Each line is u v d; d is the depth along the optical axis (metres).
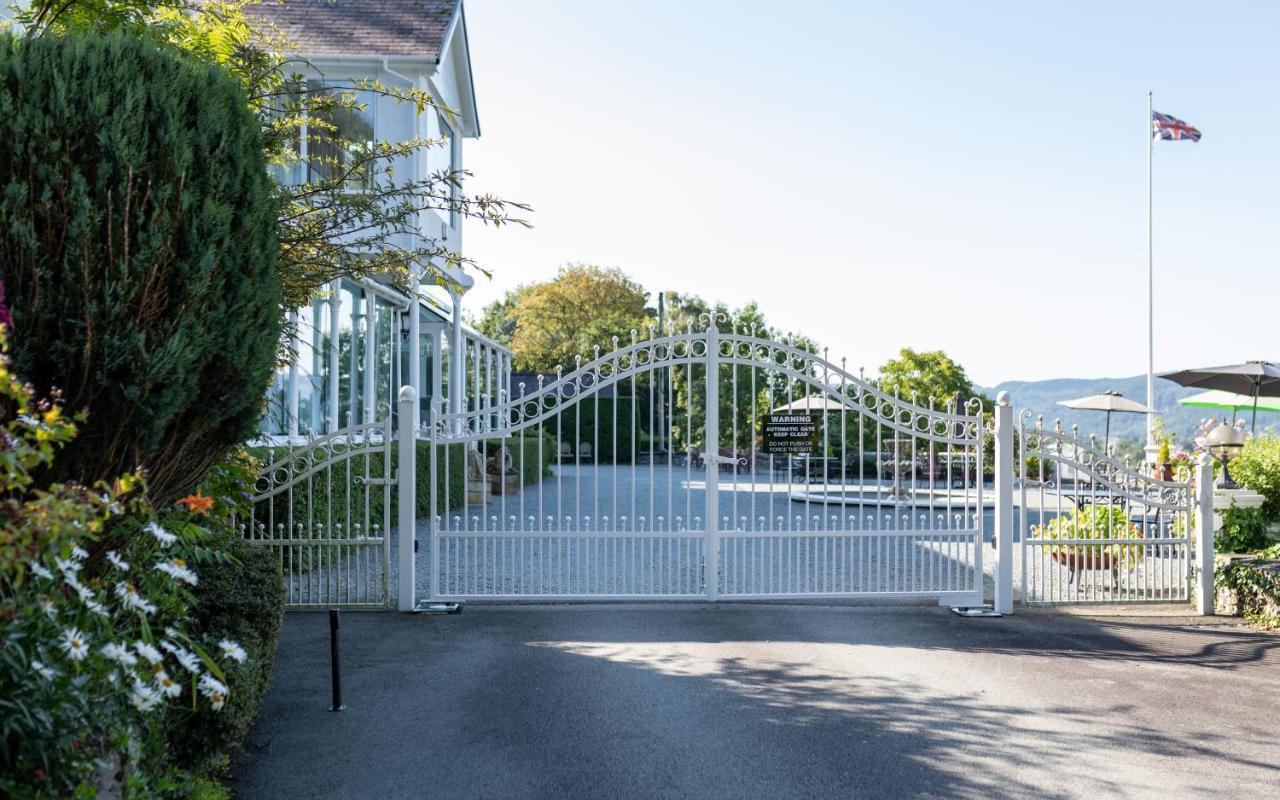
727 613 9.23
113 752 3.74
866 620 9.02
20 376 4.17
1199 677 7.21
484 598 9.54
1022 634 8.55
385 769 5.32
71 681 3.24
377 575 11.41
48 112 4.31
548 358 57.28
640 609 9.38
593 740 5.76
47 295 4.24
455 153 20.56
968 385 29.47
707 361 9.59
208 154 4.69
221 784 5.00
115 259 4.37
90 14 6.97
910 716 6.22
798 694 6.66
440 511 17.36
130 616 4.36
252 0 10.05
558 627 8.62
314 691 6.71
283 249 7.64
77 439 4.43
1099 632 8.68
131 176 4.37
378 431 18.12
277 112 8.73
